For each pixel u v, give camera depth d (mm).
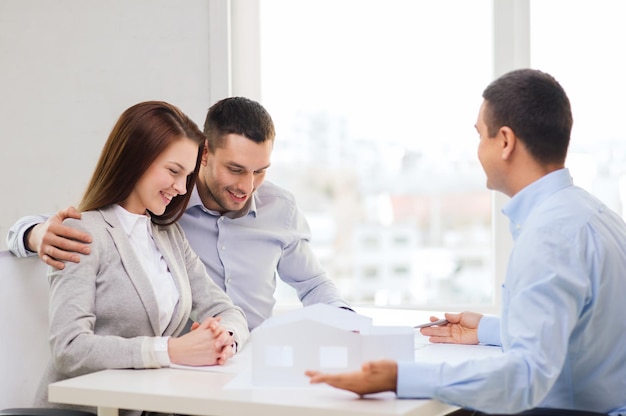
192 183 2064
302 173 3271
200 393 1472
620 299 1588
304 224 2568
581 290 1499
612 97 3211
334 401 1411
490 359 1438
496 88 1679
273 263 2457
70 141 3184
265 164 2232
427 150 3248
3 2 3186
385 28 3234
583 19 3207
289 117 3264
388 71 3242
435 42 3221
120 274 1858
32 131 3191
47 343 2020
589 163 3236
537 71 1688
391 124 3250
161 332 1933
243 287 2402
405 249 3273
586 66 3215
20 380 1979
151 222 2051
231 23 3223
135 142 1897
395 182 3258
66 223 1854
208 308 2086
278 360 1555
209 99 3145
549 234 1539
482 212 3248
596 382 1602
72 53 3174
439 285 3273
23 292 1991
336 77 3254
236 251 2412
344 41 3246
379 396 1454
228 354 1778
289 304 3236
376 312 2535
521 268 1527
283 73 3258
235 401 1418
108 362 1693
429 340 2031
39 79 3186
